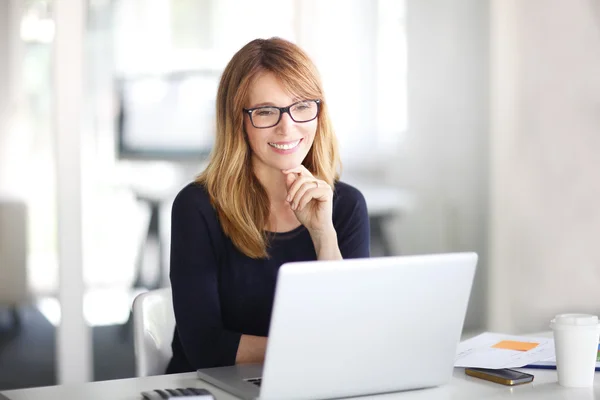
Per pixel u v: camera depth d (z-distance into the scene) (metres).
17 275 3.19
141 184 3.35
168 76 3.36
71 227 3.24
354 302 1.27
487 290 4.04
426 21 3.80
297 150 1.80
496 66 3.93
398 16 3.74
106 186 3.30
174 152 3.39
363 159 3.72
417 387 1.39
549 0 3.87
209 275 1.78
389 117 3.75
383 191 3.77
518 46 3.93
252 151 1.84
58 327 3.26
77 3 3.19
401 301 1.31
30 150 3.17
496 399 1.32
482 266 4.01
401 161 3.79
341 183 2.01
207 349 1.69
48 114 3.19
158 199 3.38
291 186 1.79
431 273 1.32
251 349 1.65
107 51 3.26
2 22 3.09
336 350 1.29
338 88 3.65
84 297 3.28
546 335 1.81
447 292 1.35
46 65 3.17
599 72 3.73
